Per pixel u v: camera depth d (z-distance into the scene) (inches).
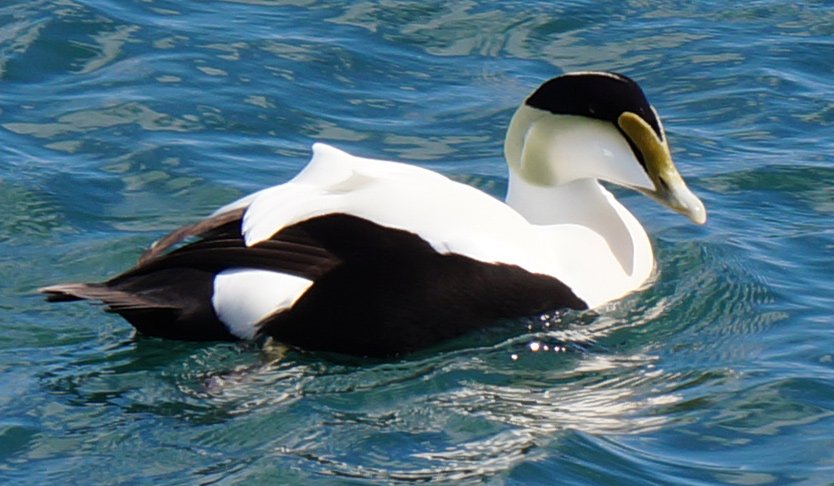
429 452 375.6
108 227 497.0
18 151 542.3
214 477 362.0
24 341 425.4
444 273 417.7
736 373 418.9
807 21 675.4
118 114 572.4
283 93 597.6
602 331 440.8
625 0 691.4
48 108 575.2
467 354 422.3
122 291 407.5
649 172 454.3
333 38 641.6
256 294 406.6
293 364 413.4
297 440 379.9
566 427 389.1
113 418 387.5
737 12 683.4
